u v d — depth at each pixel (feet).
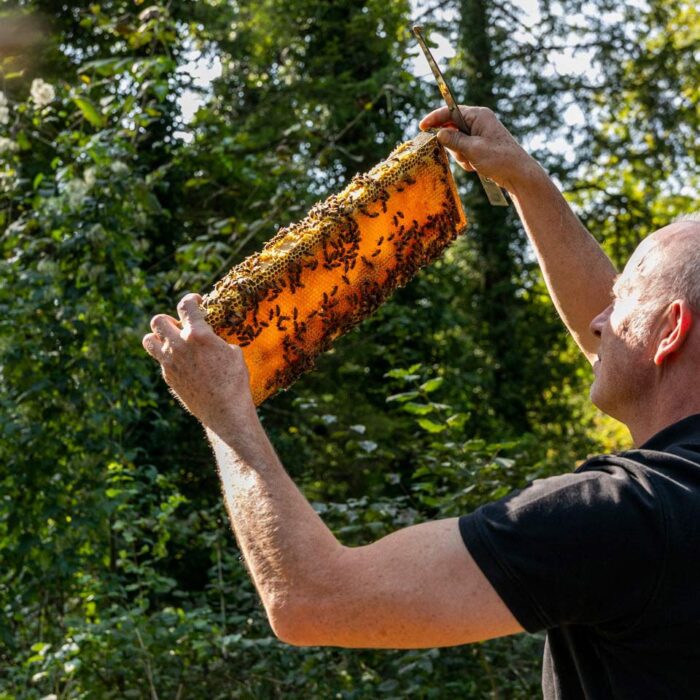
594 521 4.65
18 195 19.57
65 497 16.26
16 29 32.19
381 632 4.79
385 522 15.30
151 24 20.88
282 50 43.11
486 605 4.68
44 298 16.63
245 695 14.73
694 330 5.11
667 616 4.62
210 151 25.71
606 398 5.48
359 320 6.40
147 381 17.33
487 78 46.75
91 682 14.61
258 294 6.00
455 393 39.45
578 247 7.44
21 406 16.48
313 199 29.30
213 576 18.69
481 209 46.14
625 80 48.83
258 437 5.29
